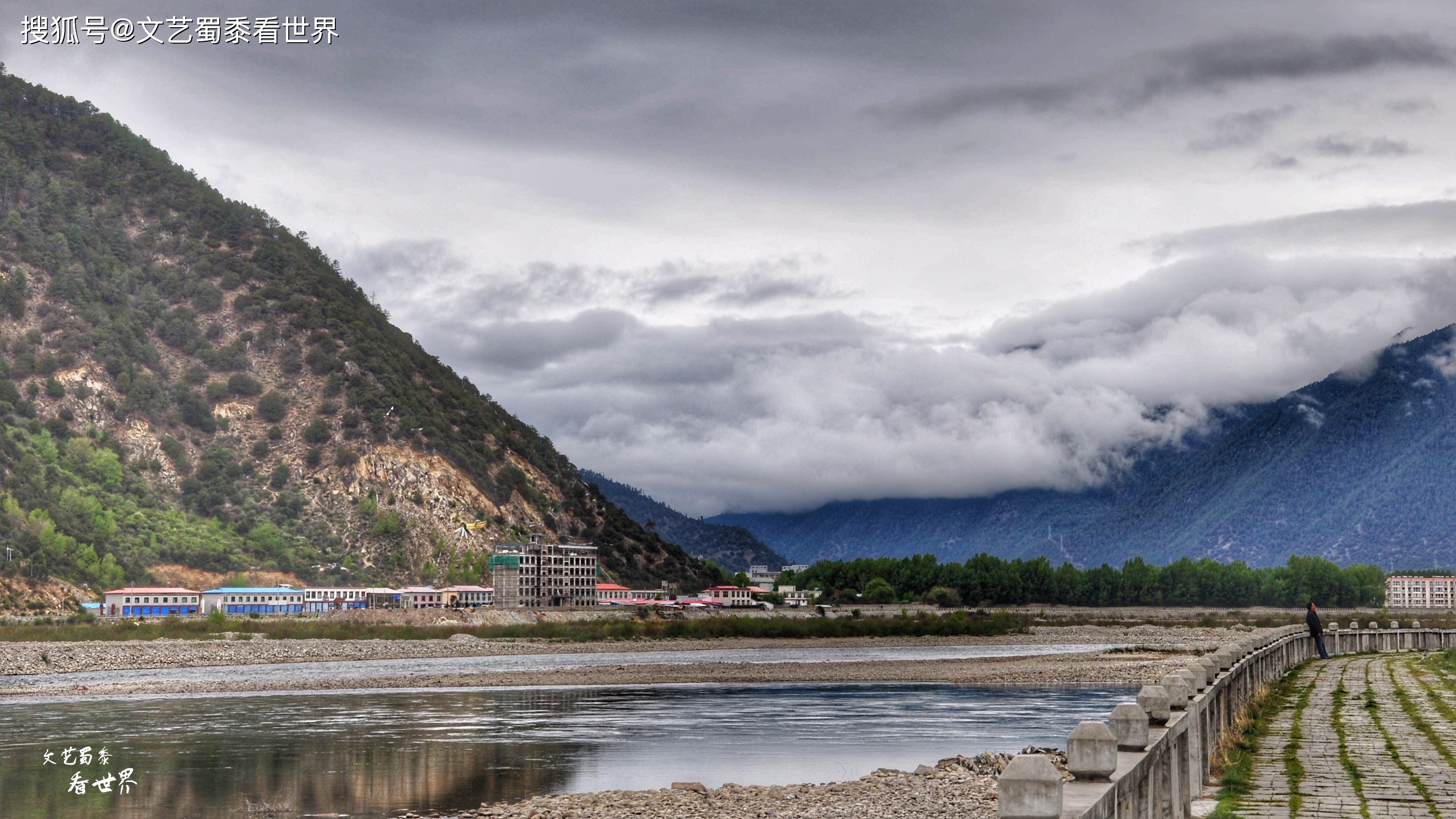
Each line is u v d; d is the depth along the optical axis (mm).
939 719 69688
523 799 40625
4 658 120812
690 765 49750
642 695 89125
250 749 55031
